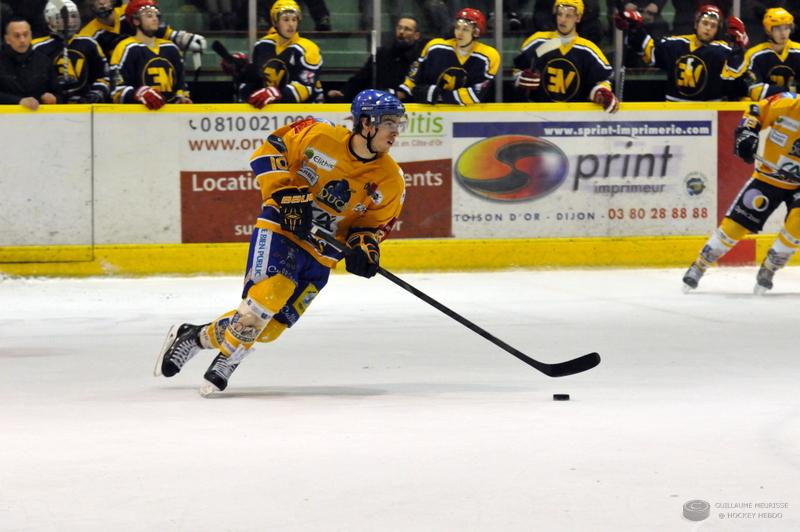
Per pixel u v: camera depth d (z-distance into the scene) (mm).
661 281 32719
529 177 34688
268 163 16938
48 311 27672
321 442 14461
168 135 33219
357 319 26188
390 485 12438
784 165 29156
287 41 34125
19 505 11797
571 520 11164
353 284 32156
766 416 15922
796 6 38562
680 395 17594
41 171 32812
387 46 36375
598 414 16141
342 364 20766
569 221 34969
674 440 14430
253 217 33844
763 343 22766
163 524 11141
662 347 22359
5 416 16234
